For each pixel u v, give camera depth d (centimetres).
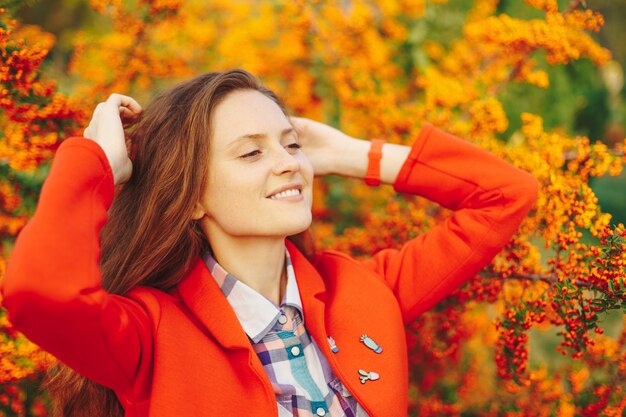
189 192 148
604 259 168
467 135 223
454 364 262
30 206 225
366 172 186
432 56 313
